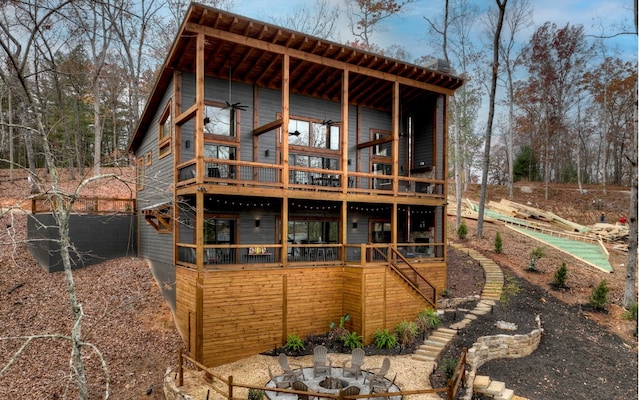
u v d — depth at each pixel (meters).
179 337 12.77
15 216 21.31
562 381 11.28
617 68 35.75
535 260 20.12
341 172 14.44
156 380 11.05
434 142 17.95
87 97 28.67
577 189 39.53
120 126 38.72
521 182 45.16
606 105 38.06
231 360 11.59
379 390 9.44
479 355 11.89
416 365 11.15
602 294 15.70
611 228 26.97
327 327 13.38
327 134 17.55
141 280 16.08
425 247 18.30
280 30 12.44
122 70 33.31
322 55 14.03
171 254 14.22
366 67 15.09
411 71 15.69
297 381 9.55
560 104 37.22
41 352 12.08
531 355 12.65
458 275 18.77
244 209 15.23
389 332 13.27
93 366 11.54
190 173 12.80
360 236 18.16
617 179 45.16
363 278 12.83
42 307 14.13
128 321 13.54
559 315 15.24
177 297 13.24
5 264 16.97
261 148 15.58
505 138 49.88
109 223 18.56
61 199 7.42
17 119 27.56
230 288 11.68
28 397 10.30
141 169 19.31
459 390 9.90
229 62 14.20
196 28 11.70
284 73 13.23
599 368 12.02
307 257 14.66
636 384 11.20
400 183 19.28
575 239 25.48
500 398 10.03
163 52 30.14
